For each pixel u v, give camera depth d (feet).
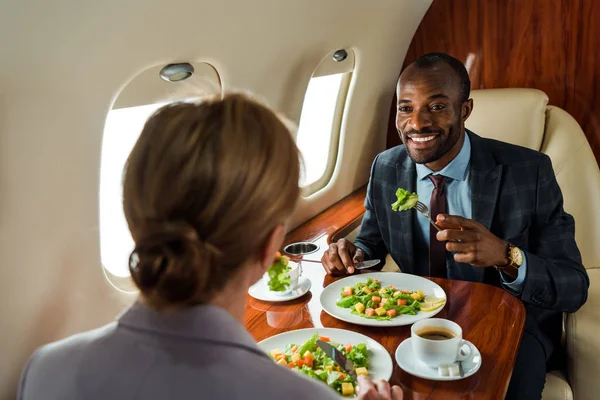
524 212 6.21
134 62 4.50
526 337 5.79
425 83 6.10
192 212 2.13
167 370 2.12
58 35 3.74
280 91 6.95
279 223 2.35
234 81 5.88
